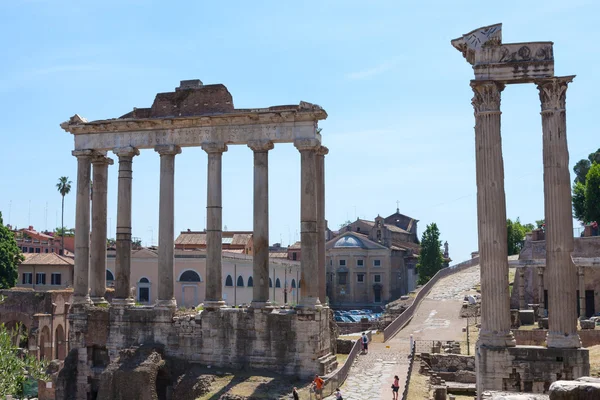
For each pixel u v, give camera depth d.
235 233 131.25
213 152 51.22
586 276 68.69
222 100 52.22
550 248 34.94
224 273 96.69
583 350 33.50
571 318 34.34
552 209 34.97
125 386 46.75
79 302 53.12
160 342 50.72
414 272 155.75
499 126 35.66
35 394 57.56
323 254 53.50
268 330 48.31
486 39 35.94
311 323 47.44
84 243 53.78
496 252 34.69
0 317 82.38
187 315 50.97
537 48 35.59
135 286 98.50
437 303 87.56
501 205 35.00
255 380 45.53
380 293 149.62
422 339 65.56
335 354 54.59
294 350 47.59
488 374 34.19
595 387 20.11
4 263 96.94
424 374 51.97
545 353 33.78
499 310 34.53
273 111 49.75
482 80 35.59
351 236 154.38
